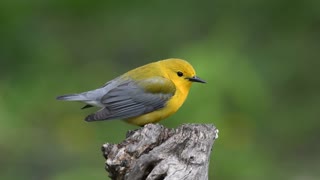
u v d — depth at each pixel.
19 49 16.75
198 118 14.52
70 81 16.58
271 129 16.09
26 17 17.11
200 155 9.10
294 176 16.25
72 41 17.64
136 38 17.81
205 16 17.80
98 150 16.08
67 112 16.47
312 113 16.88
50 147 16.27
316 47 17.53
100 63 17.33
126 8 17.91
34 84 16.39
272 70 16.95
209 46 15.65
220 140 15.01
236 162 14.96
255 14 17.84
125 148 9.39
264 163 15.37
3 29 16.78
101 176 15.49
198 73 14.94
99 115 11.76
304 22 17.83
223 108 14.77
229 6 17.92
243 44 16.94
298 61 17.28
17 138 16.20
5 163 16.03
